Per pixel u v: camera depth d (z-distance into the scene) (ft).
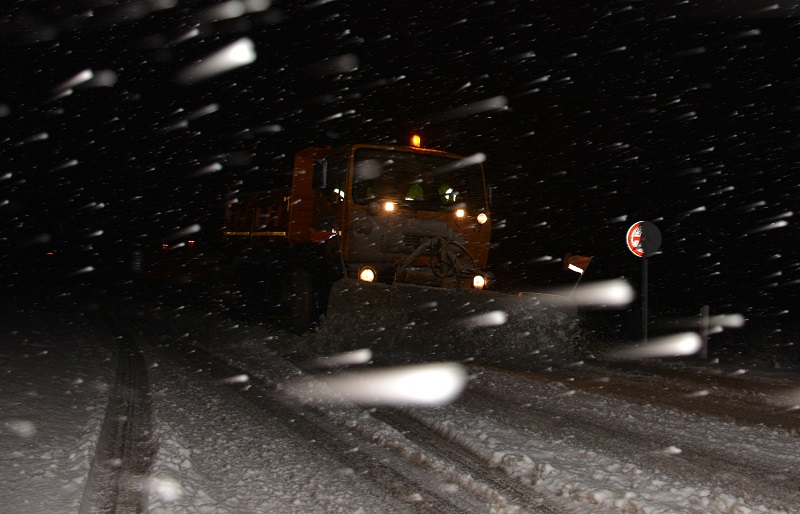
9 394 21.50
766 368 34.06
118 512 13.01
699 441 18.80
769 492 14.69
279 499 13.89
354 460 16.60
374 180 36.63
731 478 15.58
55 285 73.97
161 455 15.71
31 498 13.14
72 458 15.55
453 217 37.35
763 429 20.30
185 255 58.29
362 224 35.96
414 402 22.71
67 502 13.00
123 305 54.95
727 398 25.29
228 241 50.34
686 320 51.60
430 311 32.99
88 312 49.49
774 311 50.57
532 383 26.89
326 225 38.14
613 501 13.69
